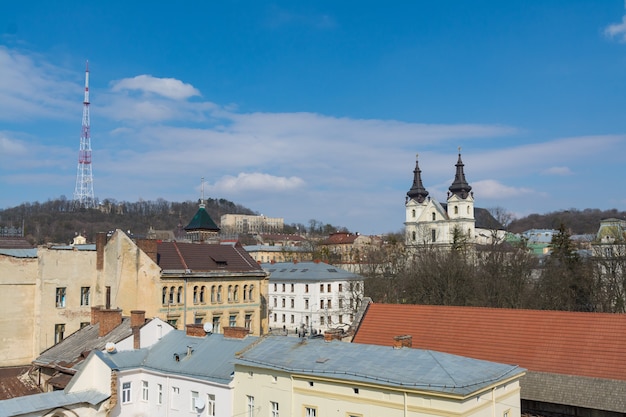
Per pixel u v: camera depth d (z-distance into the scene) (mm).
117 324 48469
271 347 37906
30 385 47938
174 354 41781
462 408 28078
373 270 121125
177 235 192750
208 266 71625
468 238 149250
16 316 58812
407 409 29531
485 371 31469
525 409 36781
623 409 32594
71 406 37438
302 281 115625
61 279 62500
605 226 135500
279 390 34406
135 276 65375
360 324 46875
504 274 100375
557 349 37938
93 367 40125
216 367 38469
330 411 32250
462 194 175000
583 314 39125
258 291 76625
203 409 37719
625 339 36281
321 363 33969
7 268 58500
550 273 95125
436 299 98500
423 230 176125
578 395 34531
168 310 65375
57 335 61656
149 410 40625
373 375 31172
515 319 41375
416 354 33500
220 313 71312
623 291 87438
